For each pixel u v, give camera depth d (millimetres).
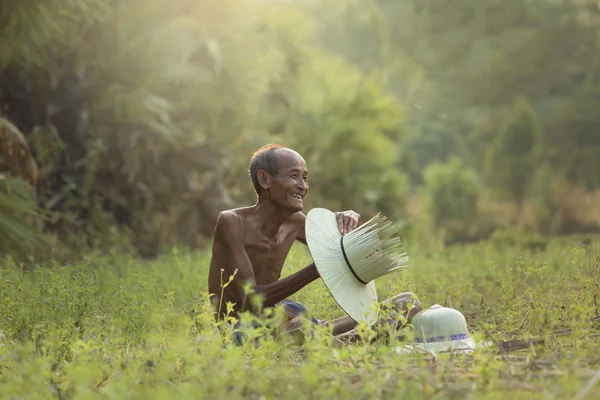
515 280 6707
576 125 49125
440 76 54531
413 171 48719
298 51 24250
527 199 44125
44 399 4000
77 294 6492
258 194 5746
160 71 17609
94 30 17078
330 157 25094
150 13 17406
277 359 4688
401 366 4305
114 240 15344
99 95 17266
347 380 4176
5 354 5027
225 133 18828
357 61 48750
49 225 15609
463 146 52375
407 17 55281
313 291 6965
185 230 18266
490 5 54531
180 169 18328
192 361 4250
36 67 15859
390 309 5371
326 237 5469
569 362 4332
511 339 5492
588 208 42438
